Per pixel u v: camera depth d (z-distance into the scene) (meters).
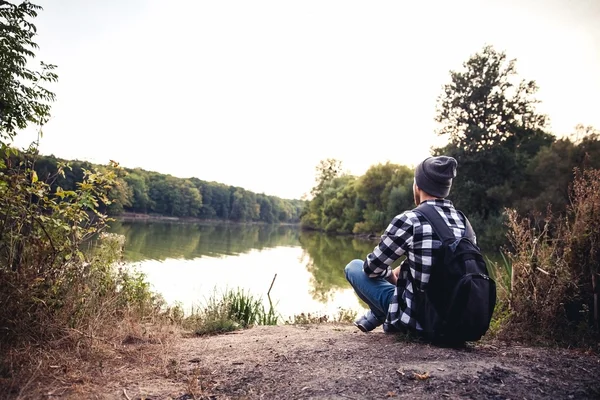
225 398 1.68
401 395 1.61
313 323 4.39
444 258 2.04
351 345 2.34
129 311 3.26
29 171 2.54
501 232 25.19
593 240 2.80
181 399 1.67
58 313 2.40
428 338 2.21
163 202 93.62
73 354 2.11
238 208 115.00
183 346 2.61
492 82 33.66
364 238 51.25
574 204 3.13
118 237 3.77
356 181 59.19
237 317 5.40
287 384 1.79
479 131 32.22
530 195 29.59
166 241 27.75
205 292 9.85
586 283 2.80
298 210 164.12
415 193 2.47
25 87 6.47
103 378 1.87
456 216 2.22
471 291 1.95
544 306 2.80
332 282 13.69
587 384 1.78
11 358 1.82
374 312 2.59
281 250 28.47
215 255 21.58
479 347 2.34
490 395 1.61
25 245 2.42
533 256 3.06
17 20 6.62
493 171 32.00
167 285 11.05
